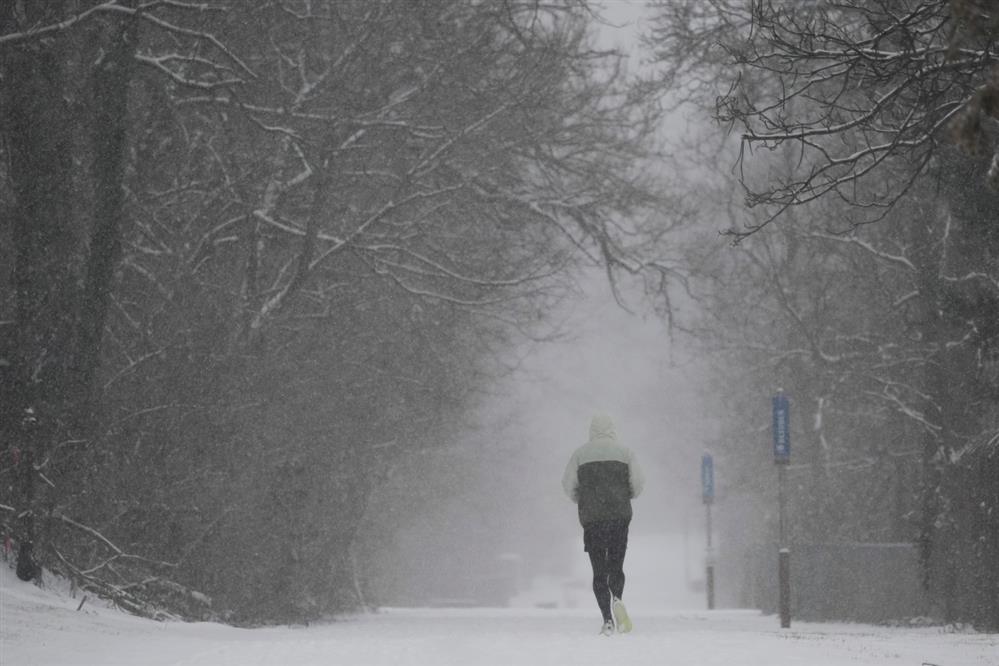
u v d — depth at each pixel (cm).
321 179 8856
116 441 8075
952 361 8888
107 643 4534
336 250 9269
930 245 9669
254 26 8644
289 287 9112
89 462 7556
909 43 4656
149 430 8231
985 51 3628
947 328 9081
